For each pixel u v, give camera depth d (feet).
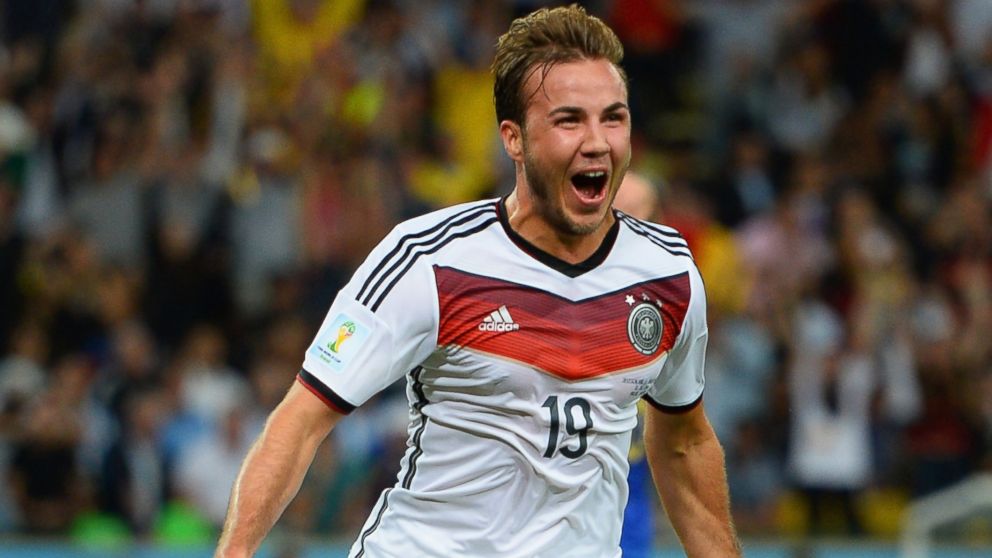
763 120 147.54
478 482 40.50
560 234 40.24
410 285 39.70
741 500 113.39
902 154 145.69
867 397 117.80
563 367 39.91
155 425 106.73
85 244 117.60
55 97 128.88
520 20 40.37
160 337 116.47
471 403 40.27
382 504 42.47
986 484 102.42
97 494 104.63
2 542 96.78
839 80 151.94
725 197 138.51
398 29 140.15
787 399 116.47
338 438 105.60
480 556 40.65
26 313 116.06
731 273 125.29
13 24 134.51
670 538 95.66
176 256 118.62
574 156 38.81
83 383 106.42
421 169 133.90
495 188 136.15
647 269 41.29
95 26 133.69
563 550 40.96
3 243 118.21
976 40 158.20
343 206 124.88
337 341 40.14
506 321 39.75
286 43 135.95
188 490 105.70
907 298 128.57
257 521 39.09
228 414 107.04
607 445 40.93
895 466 117.29
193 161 123.95
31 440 104.22
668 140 148.97
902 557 101.60
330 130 129.90
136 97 126.72
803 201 135.13
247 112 129.39
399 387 110.42
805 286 127.65
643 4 154.71
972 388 121.90
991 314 129.70
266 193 123.65
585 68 38.99
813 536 110.42
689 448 45.14
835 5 153.99
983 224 137.80
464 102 141.08
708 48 156.25
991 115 149.38
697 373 43.73
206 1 135.64
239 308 119.44
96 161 123.65
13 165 125.08
